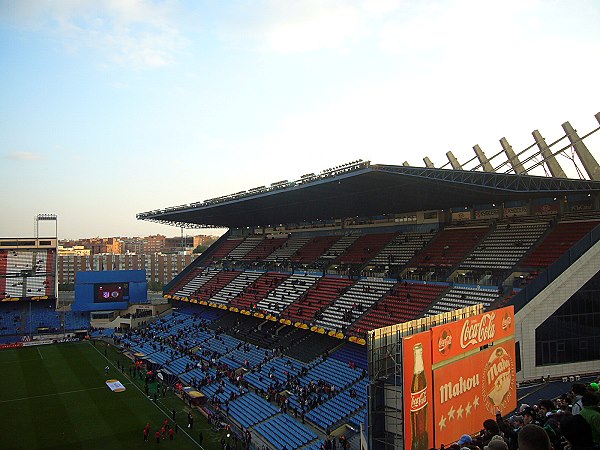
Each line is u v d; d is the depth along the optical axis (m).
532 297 40.31
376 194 57.72
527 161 52.53
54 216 113.25
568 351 40.78
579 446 7.94
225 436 43.31
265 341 68.56
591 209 50.62
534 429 6.50
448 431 27.61
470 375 29.92
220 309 89.19
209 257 113.12
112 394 55.72
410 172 44.91
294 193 59.78
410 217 72.75
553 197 53.12
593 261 41.88
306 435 42.00
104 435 43.47
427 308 52.12
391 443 27.44
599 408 10.48
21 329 95.81
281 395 50.09
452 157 65.31
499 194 50.78
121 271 104.56
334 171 49.81
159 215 92.56
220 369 62.06
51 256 112.38
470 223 63.62
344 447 37.44
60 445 41.28
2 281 106.44
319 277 74.50
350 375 50.31
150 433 43.94
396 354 28.61
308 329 62.47
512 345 34.38
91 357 74.88
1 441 42.19
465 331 29.86
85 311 102.56
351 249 77.69
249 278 88.75
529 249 51.00
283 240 98.75
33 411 50.03
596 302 41.72
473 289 50.44
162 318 98.44
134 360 72.06
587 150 50.88
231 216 90.75
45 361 72.31
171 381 60.88
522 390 38.47
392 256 67.94
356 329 54.81
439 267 58.47
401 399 25.67
